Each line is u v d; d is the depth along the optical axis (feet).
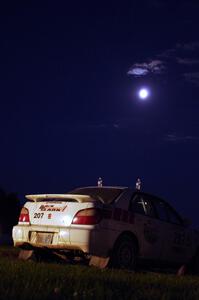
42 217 32.78
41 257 34.65
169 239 36.63
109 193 34.27
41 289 19.93
